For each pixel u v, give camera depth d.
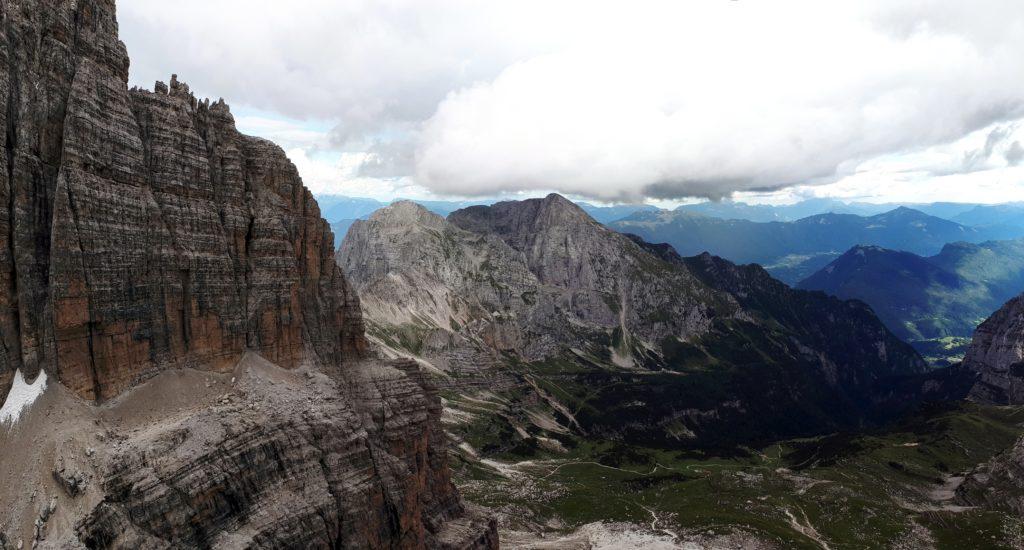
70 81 78.75
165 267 85.12
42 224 74.56
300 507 81.56
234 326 93.94
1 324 70.00
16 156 71.94
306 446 87.06
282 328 100.62
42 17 77.56
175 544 68.38
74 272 73.44
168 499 68.88
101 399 76.19
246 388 89.81
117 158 81.19
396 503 98.50
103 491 64.62
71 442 68.25
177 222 87.94
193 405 83.06
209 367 89.94
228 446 77.88
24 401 69.56
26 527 61.38
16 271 71.69
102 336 76.88
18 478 64.81
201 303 89.62
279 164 106.81
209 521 72.69
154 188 87.12
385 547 94.81
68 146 74.88
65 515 62.16
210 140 97.25
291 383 96.62
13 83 73.56
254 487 79.00
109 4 87.44
